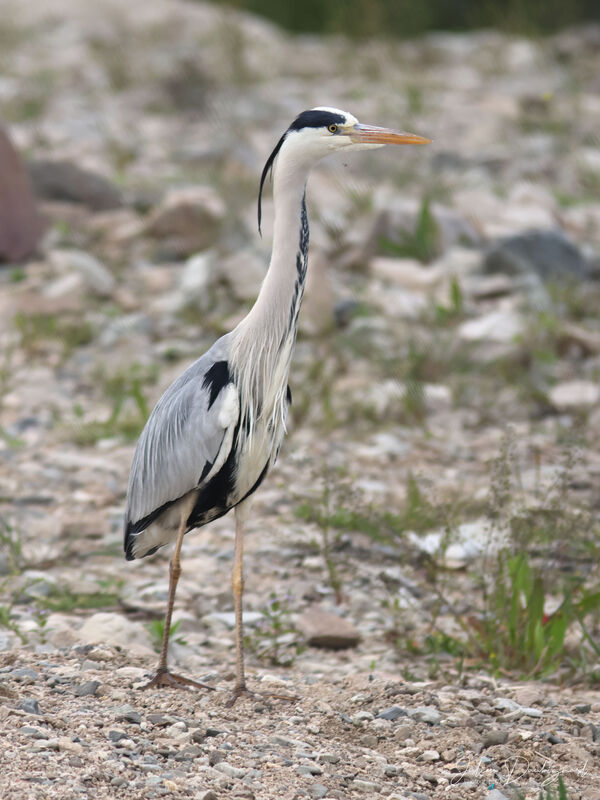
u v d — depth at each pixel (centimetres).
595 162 2580
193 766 626
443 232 1938
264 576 1017
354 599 976
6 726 635
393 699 757
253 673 815
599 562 964
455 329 1636
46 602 916
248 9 4441
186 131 2739
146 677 767
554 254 1866
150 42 3612
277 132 2747
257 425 750
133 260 1898
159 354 1572
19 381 1482
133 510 781
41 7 3962
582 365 1574
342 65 3431
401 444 1338
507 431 1063
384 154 2589
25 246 1853
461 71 3491
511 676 841
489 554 1032
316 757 657
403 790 629
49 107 2881
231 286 1731
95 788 579
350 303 1683
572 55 3522
